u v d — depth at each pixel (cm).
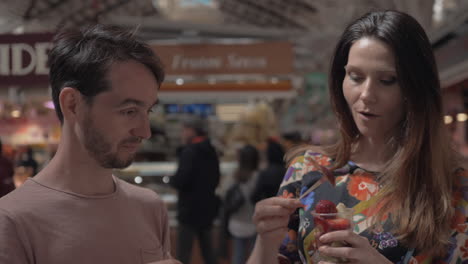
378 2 858
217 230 502
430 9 762
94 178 112
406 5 770
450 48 689
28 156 642
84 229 107
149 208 127
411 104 126
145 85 108
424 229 121
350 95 130
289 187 147
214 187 436
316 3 984
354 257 107
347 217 112
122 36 110
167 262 104
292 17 1152
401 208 126
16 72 383
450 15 659
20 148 640
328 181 135
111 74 104
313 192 141
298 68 1117
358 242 108
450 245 123
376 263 107
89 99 105
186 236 428
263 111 628
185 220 428
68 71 107
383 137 139
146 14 1284
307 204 140
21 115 675
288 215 125
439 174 125
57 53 109
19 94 405
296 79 575
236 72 514
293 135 517
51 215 105
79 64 105
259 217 126
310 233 135
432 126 127
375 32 126
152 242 122
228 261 494
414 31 125
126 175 504
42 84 383
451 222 125
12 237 99
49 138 690
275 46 511
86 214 109
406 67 122
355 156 145
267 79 549
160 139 609
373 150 141
